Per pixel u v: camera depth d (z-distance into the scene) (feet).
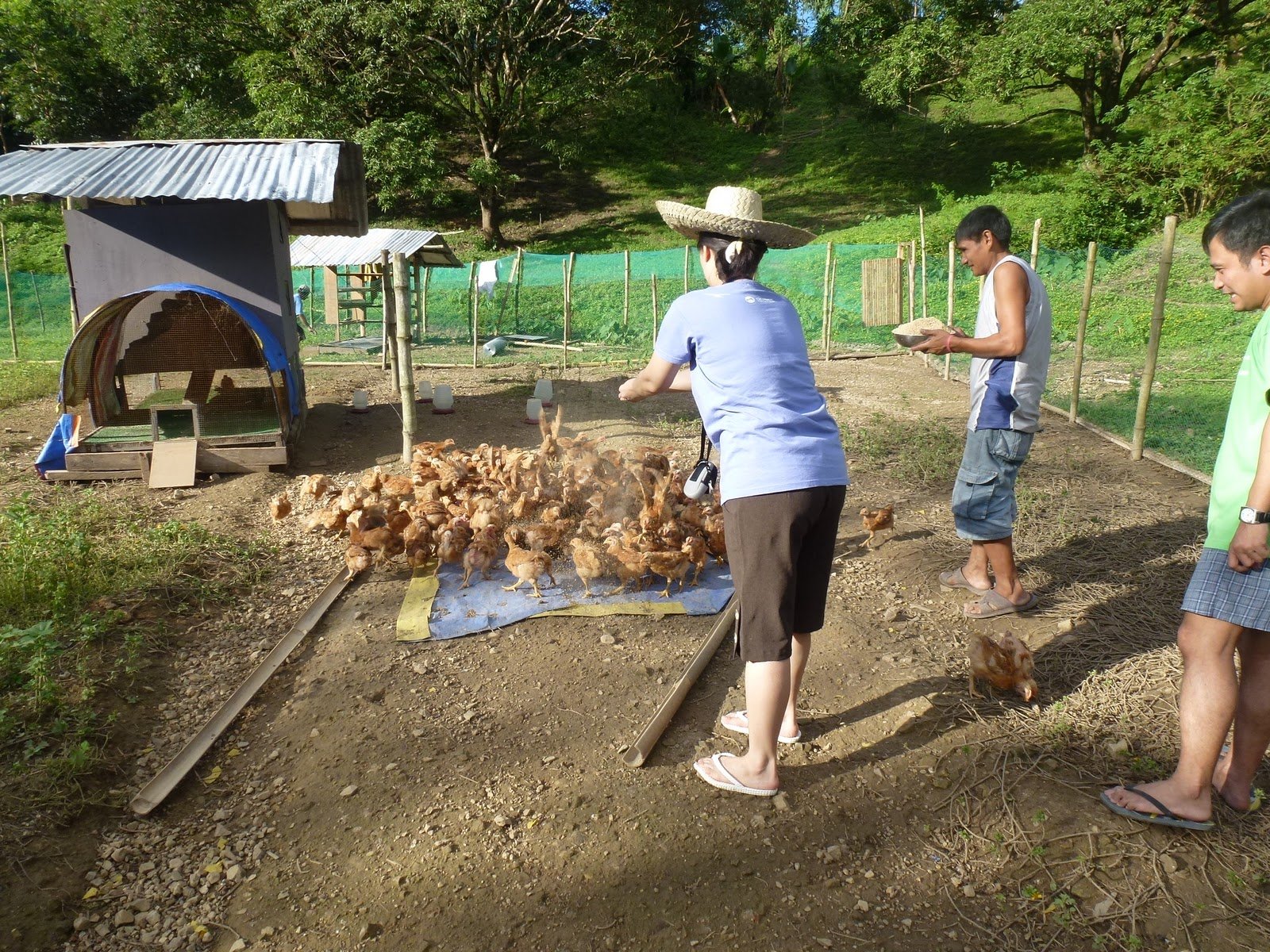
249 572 18.03
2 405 35.63
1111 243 63.05
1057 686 13.14
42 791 10.83
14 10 110.11
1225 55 73.67
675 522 17.87
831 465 10.00
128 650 14.40
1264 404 8.82
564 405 36.76
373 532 17.75
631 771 11.44
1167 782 10.05
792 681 11.51
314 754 11.94
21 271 77.10
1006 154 106.83
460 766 11.60
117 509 21.56
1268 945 8.47
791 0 134.82
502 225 109.29
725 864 9.78
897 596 16.75
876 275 51.52
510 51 95.55
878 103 100.17
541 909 9.20
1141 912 8.91
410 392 25.25
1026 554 18.17
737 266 10.45
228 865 9.95
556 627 15.62
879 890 9.40
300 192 24.27
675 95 140.15
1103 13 75.00
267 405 29.35
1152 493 21.94
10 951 8.68
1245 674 10.00
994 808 10.50
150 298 27.37
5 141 120.47
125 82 118.32
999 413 14.40
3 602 15.55
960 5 89.66
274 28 89.30
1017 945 8.64
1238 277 9.19
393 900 9.37
